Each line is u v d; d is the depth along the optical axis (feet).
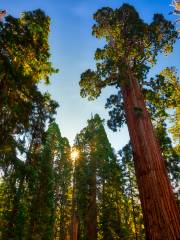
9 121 38.34
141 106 32.73
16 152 38.88
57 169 124.06
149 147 27.37
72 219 102.12
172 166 67.36
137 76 40.06
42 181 87.40
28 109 41.88
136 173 27.40
